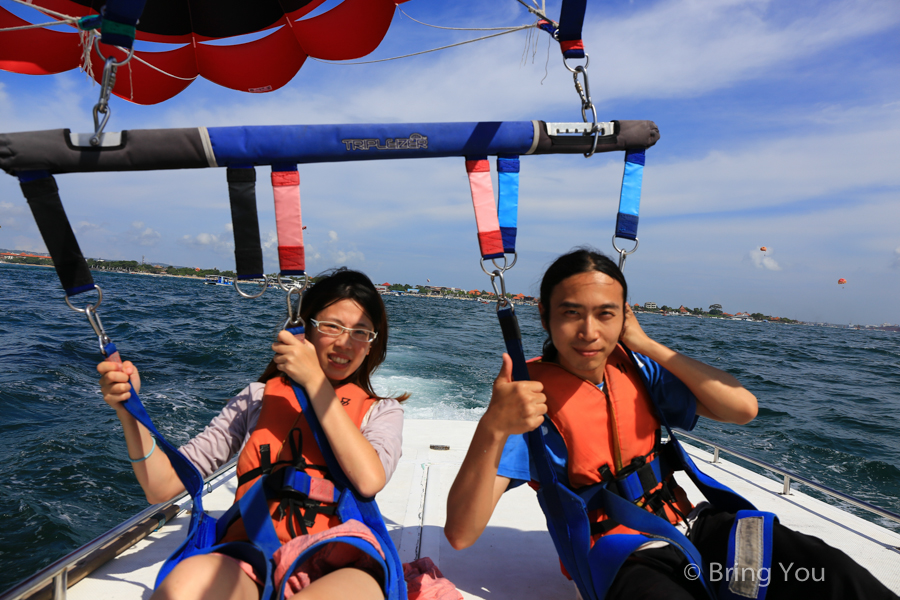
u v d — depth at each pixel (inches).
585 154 66.7
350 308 68.1
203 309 1250.0
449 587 69.5
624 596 52.2
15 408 327.3
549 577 82.5
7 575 165.3
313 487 60.9
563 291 62.3
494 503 61.7
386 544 59.4
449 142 62.4
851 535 100.4
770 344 1517.0
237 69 116.1
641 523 57.6
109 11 47.4
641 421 66.1
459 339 864.3
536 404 52.6
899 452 361.4
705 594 55.7
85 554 70.4
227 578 50.8
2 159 54.2
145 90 111.5
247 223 60.6
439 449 142.5
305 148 59.5
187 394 381.1
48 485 226.4
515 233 64.3
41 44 96.0
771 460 335.9
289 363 59.1
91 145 55.7
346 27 110.7
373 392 77.8
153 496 63.2
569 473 64.5
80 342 594.9
